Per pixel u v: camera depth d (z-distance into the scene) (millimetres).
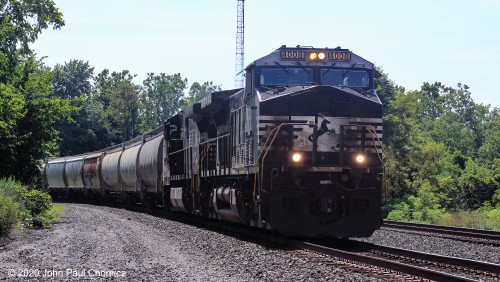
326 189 23203
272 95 24031
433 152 88875
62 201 73188
